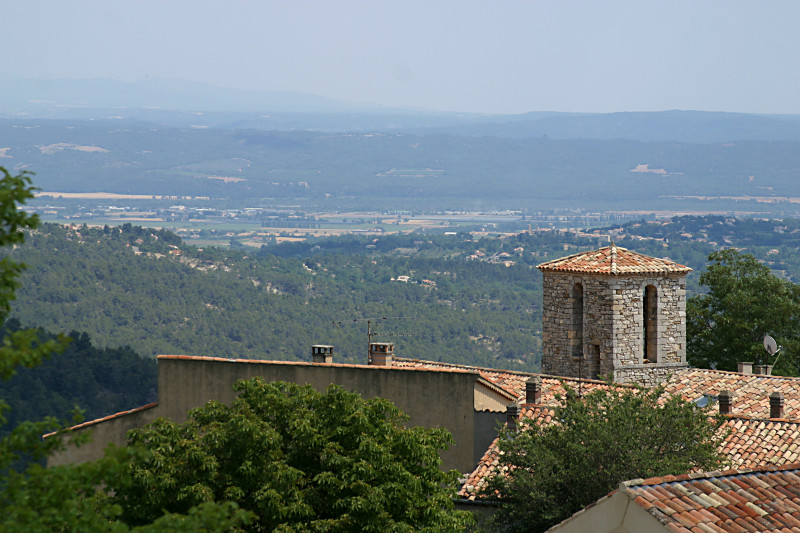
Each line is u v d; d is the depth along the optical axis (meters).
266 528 35.69
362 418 37.84
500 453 48.81
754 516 24.78
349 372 50.56
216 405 39.34
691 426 44.16
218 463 36.25
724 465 45.28
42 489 19.39
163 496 35.38
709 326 96.44
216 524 20.12
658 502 24.38
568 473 43.09
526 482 43.12
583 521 25.48
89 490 20.73
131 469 34.62
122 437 52.38
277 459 36.69
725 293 96.56
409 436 38.28
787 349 92.50
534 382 54.72
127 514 35.19
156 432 37.19
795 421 50.78
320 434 37.56
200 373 52.25
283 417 38.78
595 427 43.50
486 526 44.03
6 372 19.14
